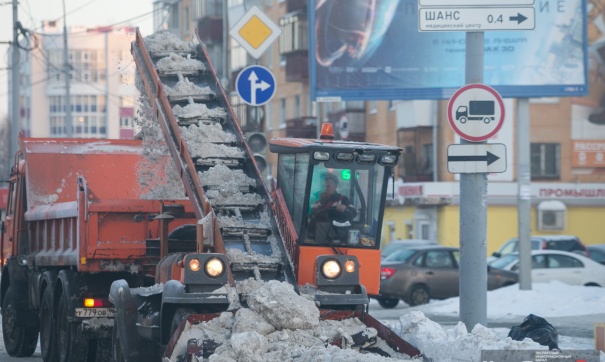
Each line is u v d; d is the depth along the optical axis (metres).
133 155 32.72
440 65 59.59
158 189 29.17
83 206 27.33
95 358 28.52
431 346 19.77
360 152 22.73
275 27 37.62
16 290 33.84
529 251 54.22
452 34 59.44
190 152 24.78
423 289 56.69
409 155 100.12
